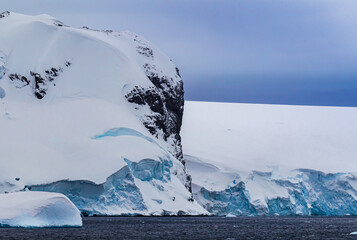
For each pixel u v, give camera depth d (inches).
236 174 7785.4
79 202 5876.0
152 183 6535.4
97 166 5999.0
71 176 5856.3
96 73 7244.1
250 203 7652.6
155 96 7465.6
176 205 6569.9
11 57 6919.3
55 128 6422.2
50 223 3567.9
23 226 3489.2
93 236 3329.2
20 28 7204.7
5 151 5954.7
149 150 6579.7
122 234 3533.5
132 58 7834.6
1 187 5629.9
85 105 6820.9
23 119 6417.3
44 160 5984.3
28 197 3607.3
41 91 6791.3
